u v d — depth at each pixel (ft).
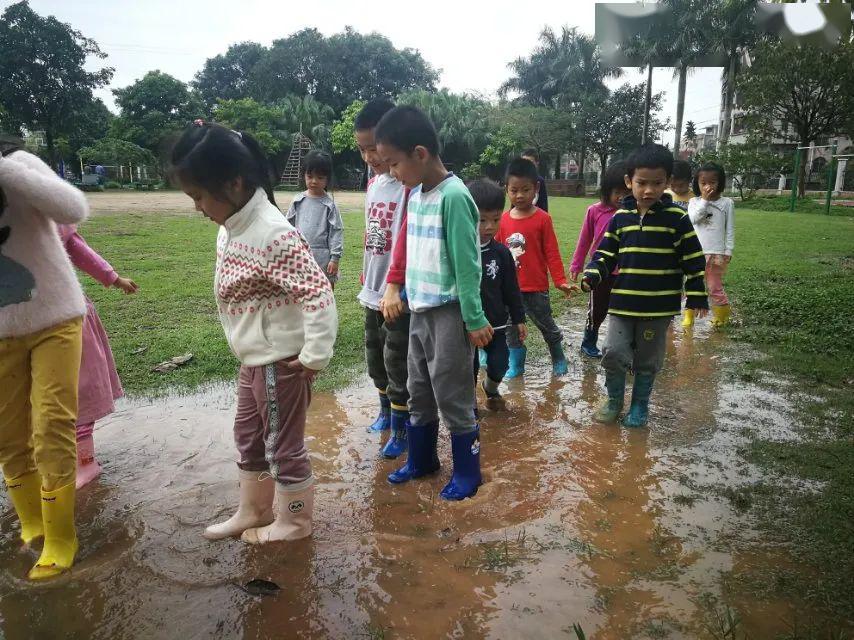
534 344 18.28
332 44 190.29
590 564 7.65
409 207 9.44
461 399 9.25
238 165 7.38
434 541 8.23
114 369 10.69
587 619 6.68
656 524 8.54
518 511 8.95
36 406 7.72
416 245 9.17
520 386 14.60
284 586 7.30
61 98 146.72
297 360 7.72
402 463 10.65
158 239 40.75
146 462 10.56
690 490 9.49
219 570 7.64
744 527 8.43
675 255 11.80
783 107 100.78
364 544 8.16
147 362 15.57
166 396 13.53
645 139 122.31
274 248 7.50
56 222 7.60
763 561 7.66
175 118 159.84
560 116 151.23
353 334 18.52
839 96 94.32
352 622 6.69
